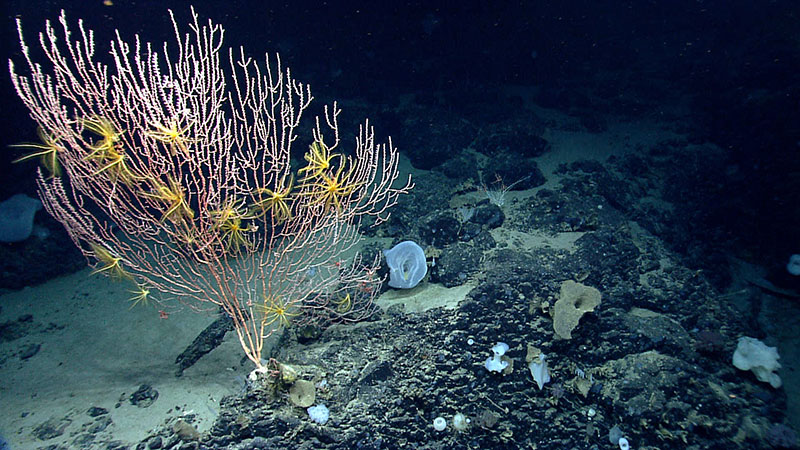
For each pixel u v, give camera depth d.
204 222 3.94
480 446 3.89
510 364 4.31
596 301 4.70
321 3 14.42
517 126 10.66
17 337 5.28
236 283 4.18
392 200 7.69
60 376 4.65
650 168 9.69
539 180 8.26
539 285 5.01
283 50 12.70
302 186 4.16
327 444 3.58
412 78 14.83
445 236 6.22
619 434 4.16
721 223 8.36
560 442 4.09
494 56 15.94
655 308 5.39
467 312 4.66
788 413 4.61
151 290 5.89
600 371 4.53
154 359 4.88
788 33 12.41
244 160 4.07
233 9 11.89
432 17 15.72
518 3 16.31
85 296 5.99
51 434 3.86
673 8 20.41
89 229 3.97
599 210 6.84
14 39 8.23
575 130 11.43
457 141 10.14
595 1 19.08
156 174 3.63
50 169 3.38
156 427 3.93
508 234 6.42
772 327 6.29
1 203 6.99
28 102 3.29
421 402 3.99
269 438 3.59
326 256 6.15
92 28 9.42
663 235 7.45
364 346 4.39
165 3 10.16
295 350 4.56
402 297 5.36
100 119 3.27
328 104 11.56
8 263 6.35
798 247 7.18
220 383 4.50
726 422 4.20
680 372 4.46
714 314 5.46
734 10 18.45
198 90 3.70
